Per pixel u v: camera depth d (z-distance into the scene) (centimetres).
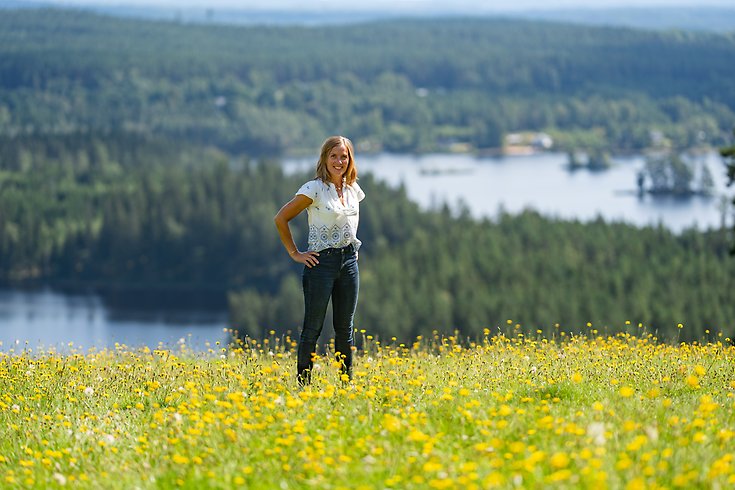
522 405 1111
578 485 785
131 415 1209
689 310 14612
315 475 873
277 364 1463
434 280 18050
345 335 1330
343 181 1304
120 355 1795
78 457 1027
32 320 19512
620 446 892
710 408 972
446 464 875
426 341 1853
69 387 1382
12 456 1068
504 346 1738
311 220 1302
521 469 825
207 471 916
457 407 1062
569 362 1455
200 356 1741
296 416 1070
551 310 15600
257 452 951
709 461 854
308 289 1300
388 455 902
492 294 16825
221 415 1046
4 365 1600
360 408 1099
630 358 1526
